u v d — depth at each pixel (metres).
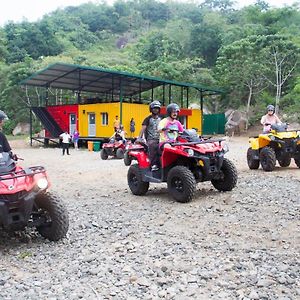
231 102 38.34
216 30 52.09
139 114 27.75
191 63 42.72
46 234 5.36
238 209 6.81
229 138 30.72
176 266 4.31
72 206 7.61
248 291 3.68
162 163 7.84
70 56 61.31
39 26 68.81
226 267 4.23
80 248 5.07
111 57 60.56
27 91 43.50
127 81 30.03
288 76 34.03
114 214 6.89
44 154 22.02
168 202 7.68
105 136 27.02
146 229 5.88
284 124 11.40
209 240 5.25
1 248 5.16
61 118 30.02
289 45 33.59
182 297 3.58
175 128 7.99
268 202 7.21
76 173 12.84
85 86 32.22
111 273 4.20
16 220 4.89
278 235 5.34
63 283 3.97
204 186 9.05
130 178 8.75
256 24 48.12
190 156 7.34
